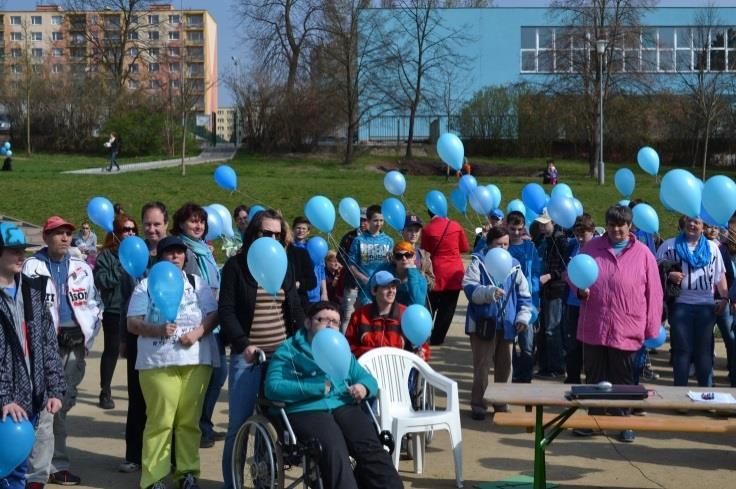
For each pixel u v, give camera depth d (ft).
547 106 158.30
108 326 29.09
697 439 26.21
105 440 25.95
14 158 164.86
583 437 26.32
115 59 202.69
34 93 181.68
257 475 19.51
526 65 187.62
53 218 22.72
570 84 144.36
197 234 24.08
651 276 25.22
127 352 22.80
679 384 28.32
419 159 160.25
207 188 103.50
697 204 26.04
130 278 23.26
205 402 25.35
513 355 32.19
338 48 160.15
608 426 20.16
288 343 20.17
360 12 160.04
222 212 33.01
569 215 31.40
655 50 164.86
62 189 100.37
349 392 20.06
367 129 176.55
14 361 17.47
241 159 162.20
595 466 23.53
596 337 25.21
